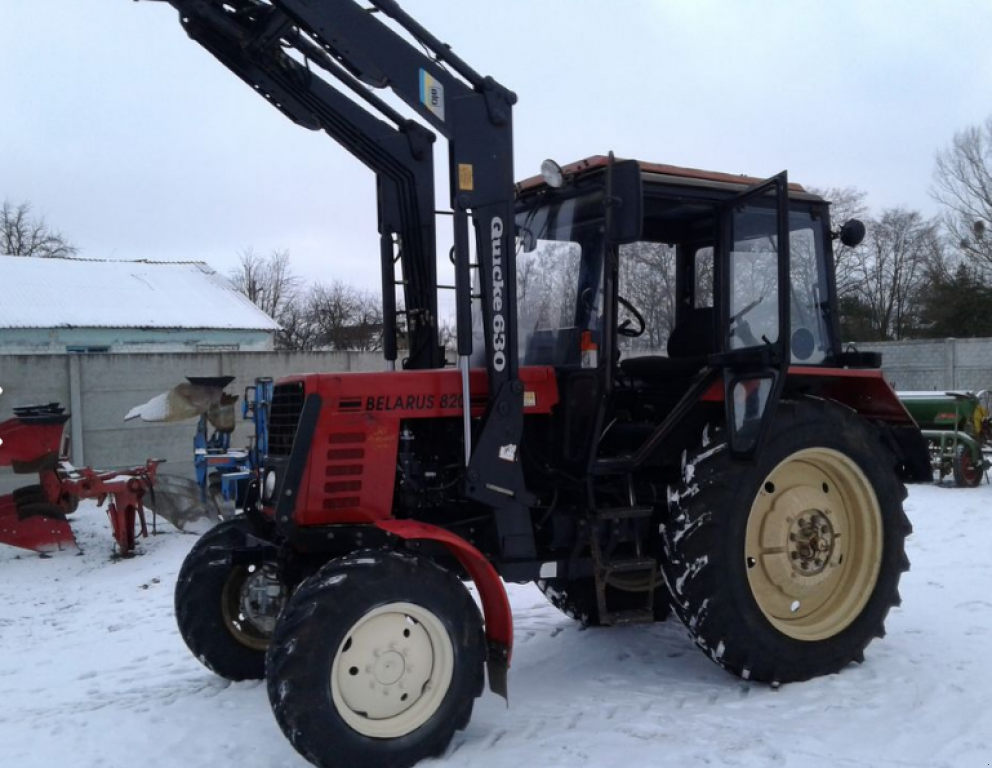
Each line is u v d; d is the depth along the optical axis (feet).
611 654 16.20
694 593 13.64
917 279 104.27
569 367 14.62
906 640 16.37
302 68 14.71
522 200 15.97
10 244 143.84
